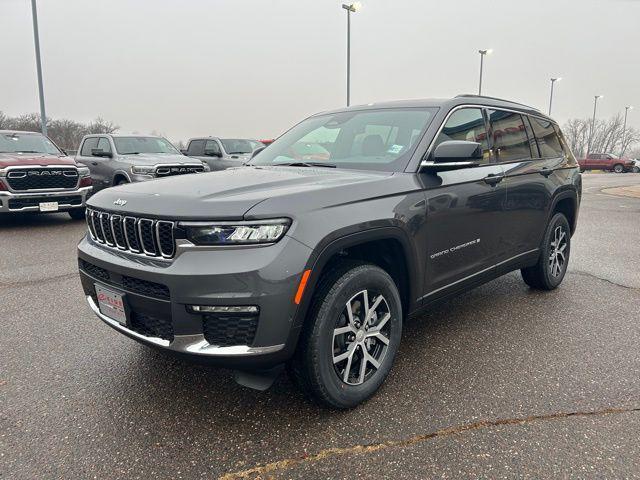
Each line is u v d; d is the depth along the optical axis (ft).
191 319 7.25
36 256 20.74
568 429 7.99
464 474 6.93
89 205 9.22
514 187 12.30
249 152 44.68
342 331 8.23
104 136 36.83
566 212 16.07
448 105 10.93
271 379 7.80
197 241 7.19
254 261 7.06
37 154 30.60
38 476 6.89
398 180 9.20
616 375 9.86
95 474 6.95
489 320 12.89
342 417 8.38
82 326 12.50
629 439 7.71
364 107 12.28
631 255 21.18
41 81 60.34
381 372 9.04
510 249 12.70
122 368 10.16
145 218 7.74
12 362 10.43
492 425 8.11
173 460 7.26
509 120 12.99
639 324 12.64
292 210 7.41
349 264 8.39
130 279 8.02
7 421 8.23
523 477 6.85
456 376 9.81
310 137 12.16
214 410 8.61
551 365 10.29
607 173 133.59
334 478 6.87
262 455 7.38
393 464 7.15
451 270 10.59
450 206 10.07
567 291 15.52
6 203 26.86
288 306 7.23
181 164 34.09
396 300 9.18
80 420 8.28
